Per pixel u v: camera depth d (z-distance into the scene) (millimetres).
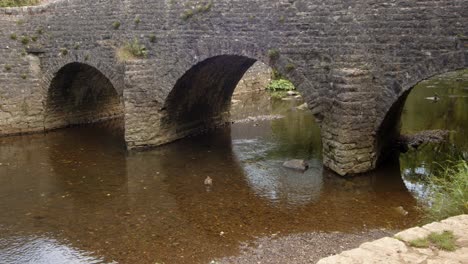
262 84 37406
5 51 22031
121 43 19859
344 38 15047
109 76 20438
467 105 26766
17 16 22031
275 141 21266
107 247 11516
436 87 32312
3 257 11219
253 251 11000
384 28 14266
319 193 14492
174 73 18891
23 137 22484
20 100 22531
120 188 15523
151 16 18938
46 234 12352
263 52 16812
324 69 15672
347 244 11109
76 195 15008
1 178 16734
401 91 14266
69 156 19312
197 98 21797
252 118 26453
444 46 13273
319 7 15414
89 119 25812
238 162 18141
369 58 14703
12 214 13664
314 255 10672
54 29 21625
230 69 21938
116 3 19641
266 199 14219
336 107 15242
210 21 17719
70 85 23734
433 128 21969
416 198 13789
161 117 19828
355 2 14672
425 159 17406
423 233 6953
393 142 18797
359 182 15148
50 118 23609
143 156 19016
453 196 9148
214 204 13977
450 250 6492
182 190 15219
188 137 22016
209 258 10773
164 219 13031
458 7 12906
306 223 12422
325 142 16234
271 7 16375
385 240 6785
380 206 13320
